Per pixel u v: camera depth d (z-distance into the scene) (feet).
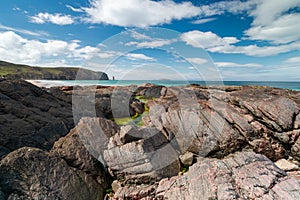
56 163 21.76
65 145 24.85
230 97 40.42
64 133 33.86
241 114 35.94
